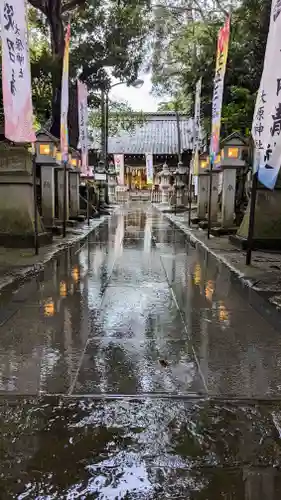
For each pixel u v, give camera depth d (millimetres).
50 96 18438
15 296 5422
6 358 3525
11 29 6793
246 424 2607
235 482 2121
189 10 17969
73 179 16188
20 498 1995
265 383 3135
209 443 2420
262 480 2137
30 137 7258
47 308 4926
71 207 16438
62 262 7895
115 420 2633
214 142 10367
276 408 2789
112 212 24688
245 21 13492
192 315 4719
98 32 17281
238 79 14547
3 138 9219
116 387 3043
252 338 4027
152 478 2141
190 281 6398
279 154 6102
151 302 5234
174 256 8773
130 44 18266
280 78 5961
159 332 4172
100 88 19562
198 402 2855
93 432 2508
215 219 14227
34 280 6344
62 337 4008
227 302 5246
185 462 2260
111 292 5688
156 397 2910
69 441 2420
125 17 17078
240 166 11641
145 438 2457
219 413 2725
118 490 2059
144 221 18250
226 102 15531
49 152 11438
